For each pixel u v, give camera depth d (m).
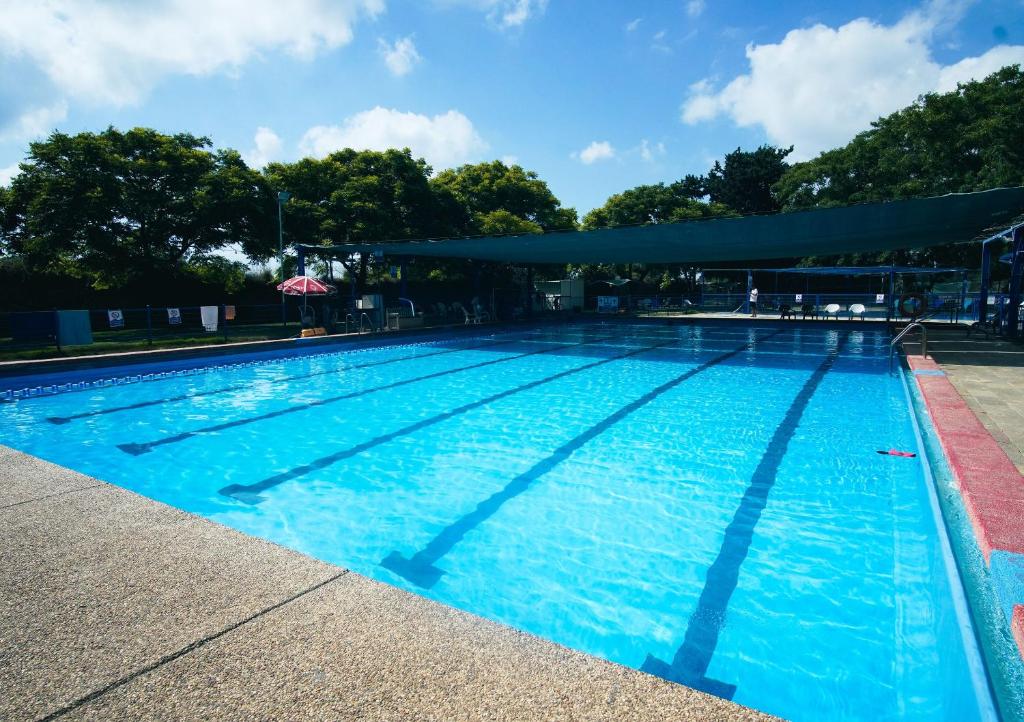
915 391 7.87
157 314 18.47
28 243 15.77
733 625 2.91
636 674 1.66
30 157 15.65
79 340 11.92
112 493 3.29
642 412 7.80
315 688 1.61
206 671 1.69
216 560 2.44
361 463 5.71
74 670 1.70
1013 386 7.08
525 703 1.54
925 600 3.12
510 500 4.66
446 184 26.06
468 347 16.12
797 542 3.82
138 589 2.19
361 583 2.25
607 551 3.74
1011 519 3.02
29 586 2.21
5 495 3.26
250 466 5.66
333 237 19.92
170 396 9.34
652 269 37.47
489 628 1.92
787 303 24.45
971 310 19.97
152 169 16.89
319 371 11.94
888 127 26.17
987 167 20.52
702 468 5.38
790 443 6.13
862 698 2.38
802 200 29.22
